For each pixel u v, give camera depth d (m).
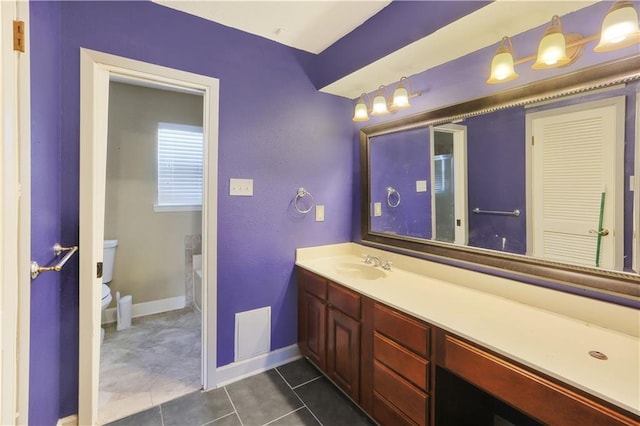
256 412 1.74
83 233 1.55
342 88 2.24
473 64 1.62
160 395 1.88
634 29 0.94
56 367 1.46
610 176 1.15
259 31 1.99
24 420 0.96
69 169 1.52
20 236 0.95
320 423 1.66
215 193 1.93
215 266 1.95
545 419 0.91
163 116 3.22
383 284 1.72
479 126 1.59
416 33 1.52
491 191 1.54
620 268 1.13
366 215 2.38
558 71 1.27
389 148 2.17
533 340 1.07
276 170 2.16
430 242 1.87
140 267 3.14
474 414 1.43
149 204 3.17
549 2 1.17
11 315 0.89
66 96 1.50
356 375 1.69
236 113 1.99
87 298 1.57
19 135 0.94
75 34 1.51
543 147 1.34
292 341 2.30
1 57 0.85
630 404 0.75
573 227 1.25
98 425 1.62
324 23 1.88
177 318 3.08
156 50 1.71
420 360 1.31
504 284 1.48
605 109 1.15
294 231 2.27
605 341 1.06
